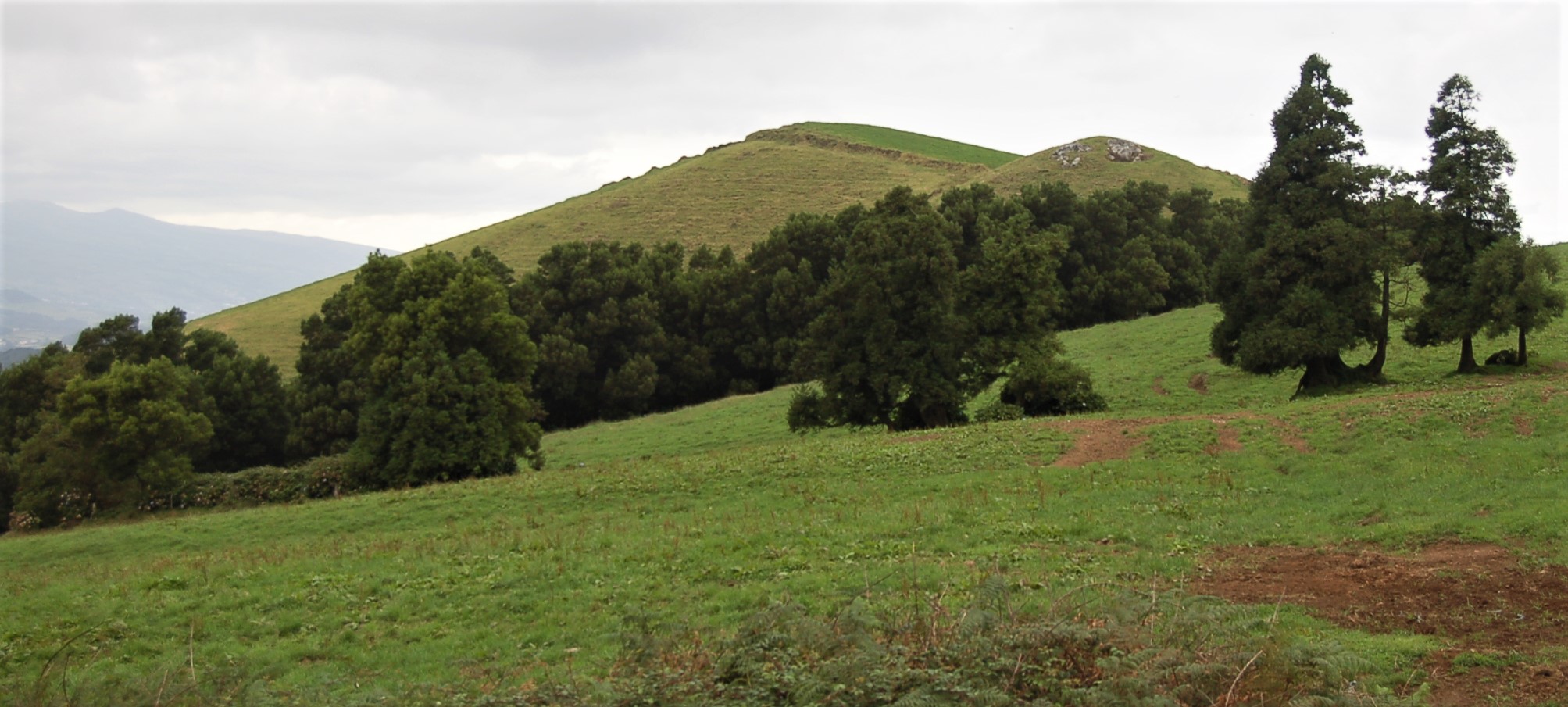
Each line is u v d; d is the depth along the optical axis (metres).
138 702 10.73
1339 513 18.50
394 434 40.19
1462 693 9.97
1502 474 19.94
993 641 9.26
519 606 16.19
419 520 26.88
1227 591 14.07
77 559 26.84
